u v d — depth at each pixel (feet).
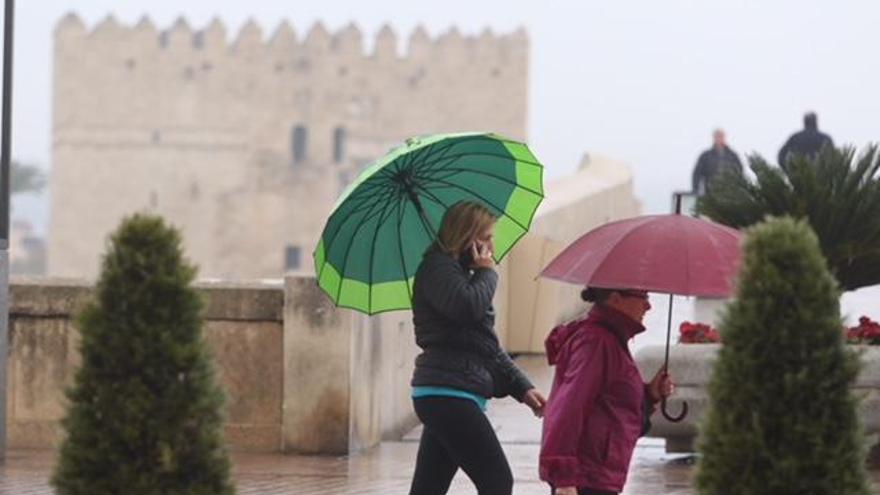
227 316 105.81
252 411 106.01
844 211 101.45
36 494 89.56
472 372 69.77
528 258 149.89
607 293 64.95
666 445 99.09
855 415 55.42
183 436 59.26
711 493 55.57
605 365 64.18
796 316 54.95
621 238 64.18
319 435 105.29
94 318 59.52
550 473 63.67
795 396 54.95
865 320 99.35
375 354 111.45
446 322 69.87
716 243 63.93
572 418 63.57
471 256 70.49
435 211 74.23
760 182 102.63
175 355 59.21
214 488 59.67
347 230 73.56
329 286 74.69
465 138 70.85
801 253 55.31
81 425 59.41
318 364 105.19
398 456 105.60
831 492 54.85
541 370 141.28
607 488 64.03
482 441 69.77
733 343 55.57
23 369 106.73
